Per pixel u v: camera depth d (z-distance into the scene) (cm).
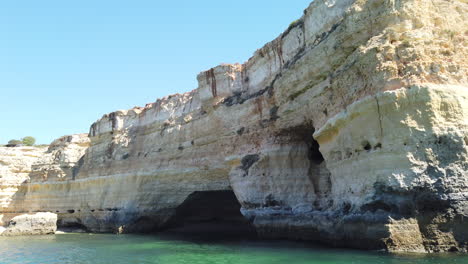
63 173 4647
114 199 3994
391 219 1519
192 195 3503
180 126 3616
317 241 2150
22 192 4884
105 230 4009
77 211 4400
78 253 2425
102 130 4459
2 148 5153
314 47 2209
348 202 1820
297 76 2334
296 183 2488
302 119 2366
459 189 1464
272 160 2597
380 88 1639
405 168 1529
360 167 1731
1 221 4688
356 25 1878
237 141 2953
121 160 4069
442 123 1531
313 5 2359
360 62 1766
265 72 2856
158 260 1962
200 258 1941
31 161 5097
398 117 1567
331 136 2011
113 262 1983
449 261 1316
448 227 1463
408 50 1634
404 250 1483
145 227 3734
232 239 2769
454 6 1784
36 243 3136
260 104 2775
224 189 3216
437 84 1570
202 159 3319
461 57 1675
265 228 2528
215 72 3275
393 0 1739
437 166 1498
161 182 3638
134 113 4250
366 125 1692
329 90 2058
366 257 1477
